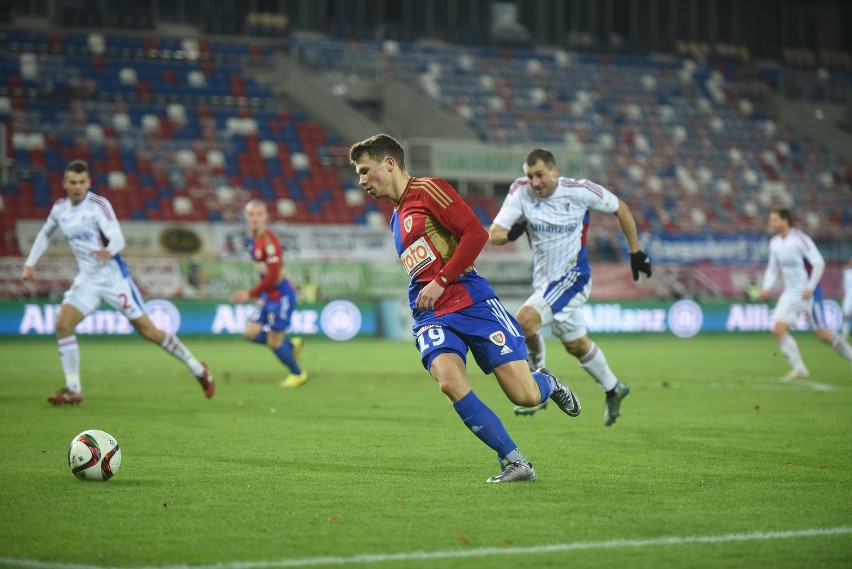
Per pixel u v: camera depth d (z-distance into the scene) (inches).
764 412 1137.4
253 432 951.6
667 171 3897.6
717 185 3905.0
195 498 629.3
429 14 4343.0
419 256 660.7
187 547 507.5
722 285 3208.7
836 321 3115.2
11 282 2544.3
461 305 657.6
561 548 505.4
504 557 489.1
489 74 4114.2
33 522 562.6
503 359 654.5
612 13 4594.0
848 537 530.9
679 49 4630.9
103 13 3735.2
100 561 482.9
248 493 645.3
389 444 871.7
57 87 3410.4
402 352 2262.6
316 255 2925.7
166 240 2807.6
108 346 2412.6
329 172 3457.2
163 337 1182.9
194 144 3385.8
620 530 543.8
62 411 1114.1
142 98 3521.2
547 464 764.0
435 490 655.8
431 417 1079.6
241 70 3764.8
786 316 1585.9
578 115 4028.1
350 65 3905.0
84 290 1160.8
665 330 3024.1
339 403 1226.6
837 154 4254.4
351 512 588.4
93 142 3272.6
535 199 952.3
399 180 663.8
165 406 1176.2
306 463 766.5
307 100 3764.8
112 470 687.1
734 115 4308.6
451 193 650.8
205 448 845.2
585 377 1625.2
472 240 637.3
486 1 4424.2
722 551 502.0
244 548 505.4
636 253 968.3
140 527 550.6
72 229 1149.7
